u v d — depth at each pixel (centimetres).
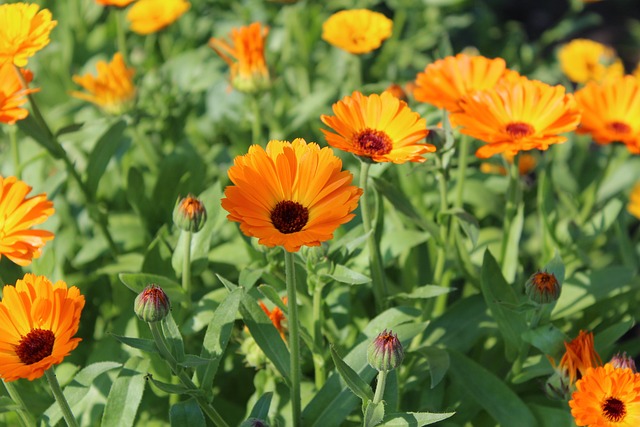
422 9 590
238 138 414
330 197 191
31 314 189
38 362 179
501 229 416
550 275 232
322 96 431
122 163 405
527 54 599
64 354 178
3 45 256
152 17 463
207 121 463
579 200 409
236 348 319
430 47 632
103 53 539
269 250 262
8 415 288
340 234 315
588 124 323
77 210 386
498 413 262
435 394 281
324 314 285
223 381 324
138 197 340
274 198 192
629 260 353
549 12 811
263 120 446
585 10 814
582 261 336
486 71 294
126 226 373
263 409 224
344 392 243
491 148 255
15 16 256
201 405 228
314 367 291
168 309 203
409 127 231
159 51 556
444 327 302
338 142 221
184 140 366
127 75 380
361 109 235
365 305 341
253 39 363
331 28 379
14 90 271
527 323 263
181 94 464
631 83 325
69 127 317
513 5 816
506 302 249
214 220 287
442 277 331
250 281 242
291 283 209
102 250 355
